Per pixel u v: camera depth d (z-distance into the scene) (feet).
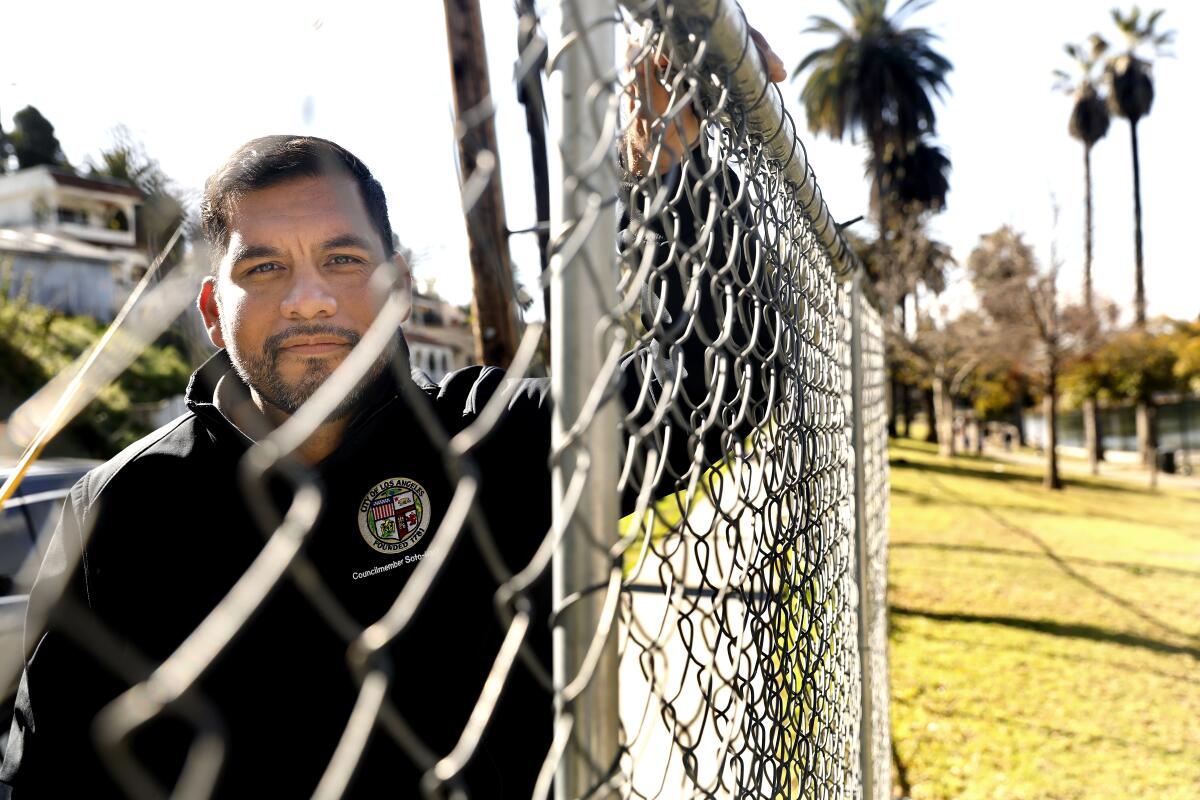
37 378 32.30
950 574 33.17
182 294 3.43
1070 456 117.39
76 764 3.89
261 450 1.24
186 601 3.90
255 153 3.45
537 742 3.87
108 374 3.55
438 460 3.92
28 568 10.27
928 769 15.08
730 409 3.64
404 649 3.77
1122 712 18.22
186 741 3.70
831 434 5.98
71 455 26.02
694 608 2.69
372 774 3.67
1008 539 42.16
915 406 186.70
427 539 3.86
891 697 18.81
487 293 7.43
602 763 1.98
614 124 1.96
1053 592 30.27
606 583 1.98
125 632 3.90
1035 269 71.61
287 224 3.40
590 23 1.99
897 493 61.00
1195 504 64.18
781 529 3.71
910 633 24.50
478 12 12.01
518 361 1.60
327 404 1.28
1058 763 15.44
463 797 1.55
